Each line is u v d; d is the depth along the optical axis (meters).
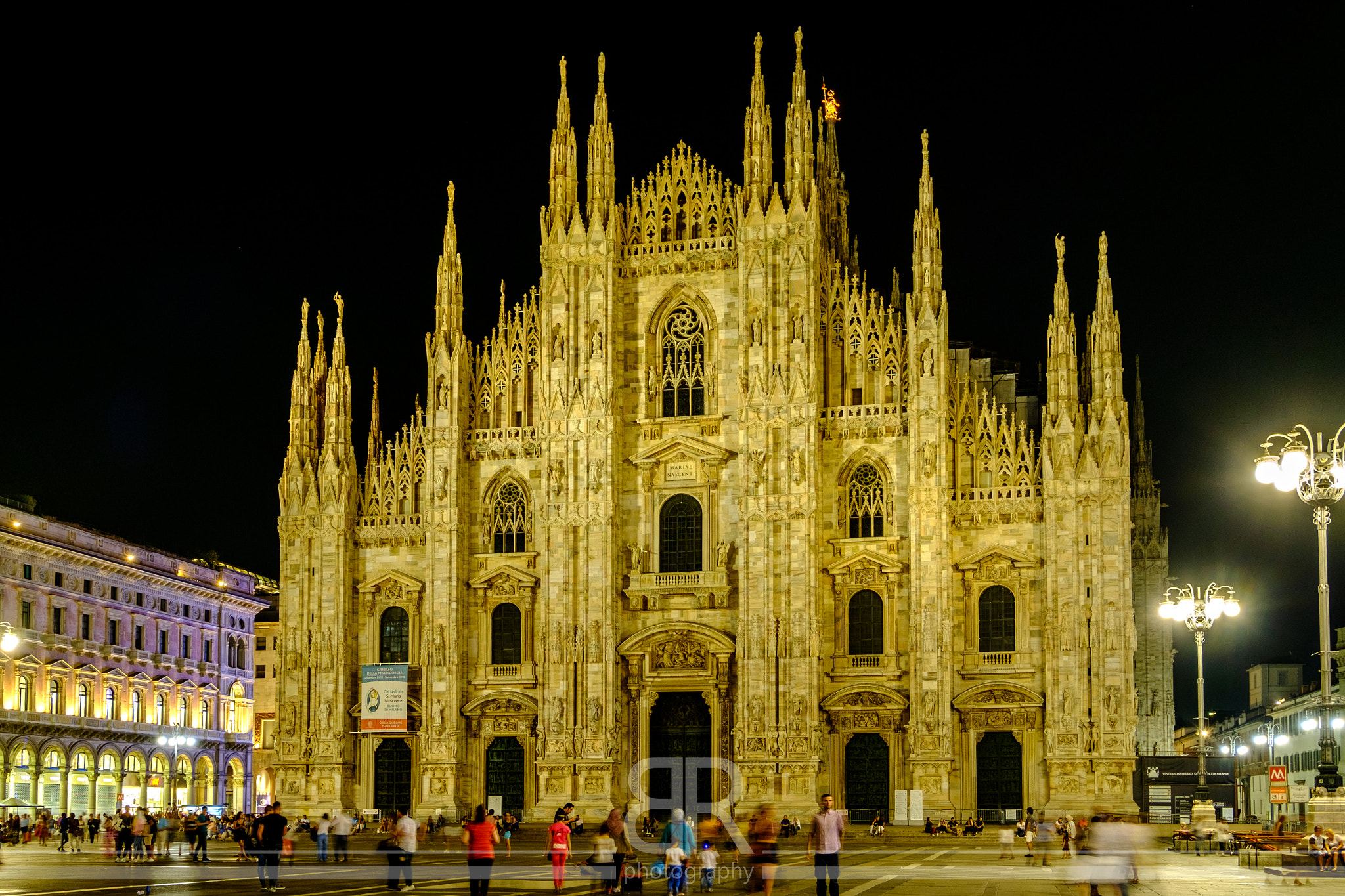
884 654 101.62
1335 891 50.97
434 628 107.19
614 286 107.75
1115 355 100.62
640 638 104.38
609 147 109.12
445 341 109.81
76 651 126.56
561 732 103.75
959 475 102.50
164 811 123.25
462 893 52.06
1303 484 55.09
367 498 111.12
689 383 107.88
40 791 120.38
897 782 100.69
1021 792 98.94
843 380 105.81
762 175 106.44
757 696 101.38
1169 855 77.75
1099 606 98.25
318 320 113.50
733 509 105.00
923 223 103.62
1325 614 55.03
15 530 118.19
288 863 74.38
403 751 108.69
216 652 150.62
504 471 109.25
